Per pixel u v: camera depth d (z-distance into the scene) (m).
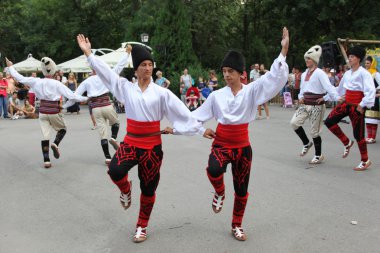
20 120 14.88
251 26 31.25
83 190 5.79
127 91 3.98
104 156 8.05
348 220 4.56
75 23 30.53
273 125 12.26
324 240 4.04
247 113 3.96
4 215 4.81
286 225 4.43
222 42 27.27
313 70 7.06
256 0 29.00
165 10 21.47
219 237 4.14
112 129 7.47
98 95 7.18
